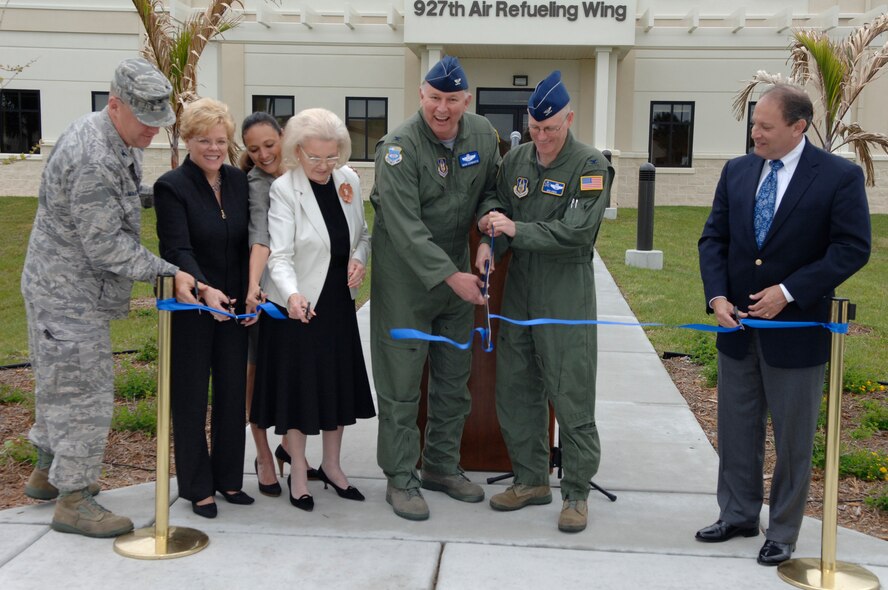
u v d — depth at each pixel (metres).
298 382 3.86
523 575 3.33
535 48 19.83
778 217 3.37
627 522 3.89
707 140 21.83
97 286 3.56
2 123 21.38
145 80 3.38
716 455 4.88
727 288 3.57
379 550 3.53
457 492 4.14
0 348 7.23
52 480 3.57
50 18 21.05
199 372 3.73
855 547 3.65
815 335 3.34
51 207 3.46
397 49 21.94
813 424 3.39
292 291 3.66
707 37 19.31
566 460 3.84
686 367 7.02
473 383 4.52
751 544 3.66
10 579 3.23
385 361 3.91
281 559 3.43
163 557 3.41
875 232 17.16
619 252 13.41
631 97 21.75
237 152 7.21
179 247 3.64
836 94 9.93
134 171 3.63
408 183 3.69
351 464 4.66
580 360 3.76
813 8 20.91
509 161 3.88
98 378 3.56
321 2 21.41
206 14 8.62
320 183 3.83
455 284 3.61
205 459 3.83
